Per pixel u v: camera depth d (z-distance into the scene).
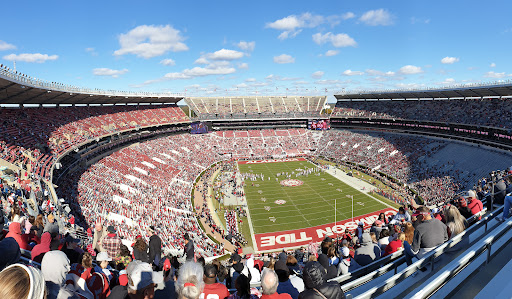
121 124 61.84
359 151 74.06
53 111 49.59
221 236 34.91
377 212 42.28
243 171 67.88
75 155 43.19
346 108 93.31
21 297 2.27
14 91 34.59
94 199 33.16
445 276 3.88
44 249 6.59
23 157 29.95
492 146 50.69
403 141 69.06
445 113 63.88
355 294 5.64
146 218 33.00
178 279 3.88
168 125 80.25
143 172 50.84
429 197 43.97
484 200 11.22
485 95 58.38
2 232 7.74
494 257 4.98
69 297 4.24
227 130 93.88
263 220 40.53
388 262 7.26
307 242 34.31
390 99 84.56
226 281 8.12
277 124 97.56
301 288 5.72
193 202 46.31
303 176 62.97
